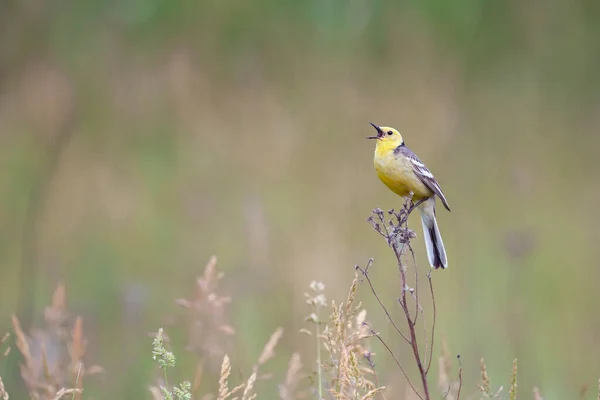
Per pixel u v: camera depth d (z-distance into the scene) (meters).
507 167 16.52
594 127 19.97
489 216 14.59
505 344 9.93
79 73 22.44
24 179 17.20
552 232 14.19
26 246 12.40
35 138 18.69
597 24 23.69
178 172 16.97
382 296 10.91
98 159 18.11
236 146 17.73
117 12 24.36
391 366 8.86
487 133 19.08
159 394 6.82
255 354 9.19
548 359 10.12
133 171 17.30
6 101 20.69
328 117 18.86
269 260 11.90
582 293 12.02
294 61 22.12
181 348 8.99
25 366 7.85
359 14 23.19
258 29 23.31
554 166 17.22
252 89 20.69
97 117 20.33
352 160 16.88
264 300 10.69
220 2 23.62
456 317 10.65
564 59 23.12
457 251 12.88
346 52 22.47
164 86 21.41
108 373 9.14
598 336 10.34
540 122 19.88
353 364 5.89
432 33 23.06
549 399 9.07
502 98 21.39
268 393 8.58
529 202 15.27
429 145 17.25
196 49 23.02
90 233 14.03
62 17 24.38
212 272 7.71
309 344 9.52
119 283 11.65
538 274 12.62
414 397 7.95
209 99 20.34
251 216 12.51
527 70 22.69
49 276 11.99
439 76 21.03
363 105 19.12
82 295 11.41
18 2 24.27
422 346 9.55
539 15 23.75
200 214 14.40
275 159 16.98
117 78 22.20
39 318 10.38
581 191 16.16
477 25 23.39
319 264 11.66
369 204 14.67
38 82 21.31
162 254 13.14
